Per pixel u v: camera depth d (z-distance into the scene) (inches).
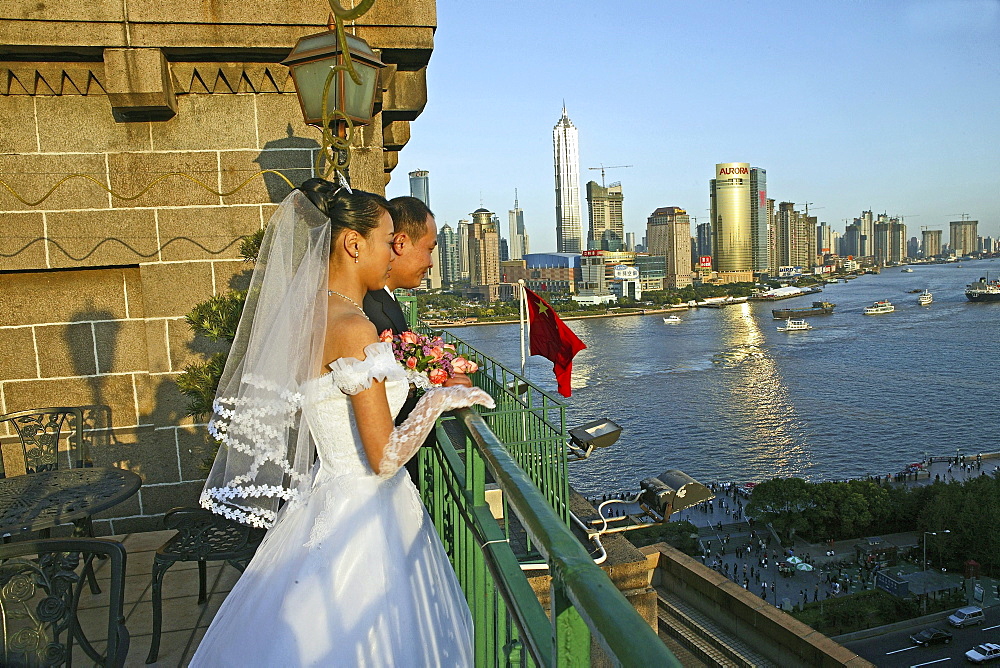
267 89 223.6
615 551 285.9
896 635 1813.5
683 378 3740.2
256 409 83.4
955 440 2829.7
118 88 203.3
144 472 225.1
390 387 83.0
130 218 219.9
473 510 78.7
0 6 193.8
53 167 214.5
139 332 227.3
